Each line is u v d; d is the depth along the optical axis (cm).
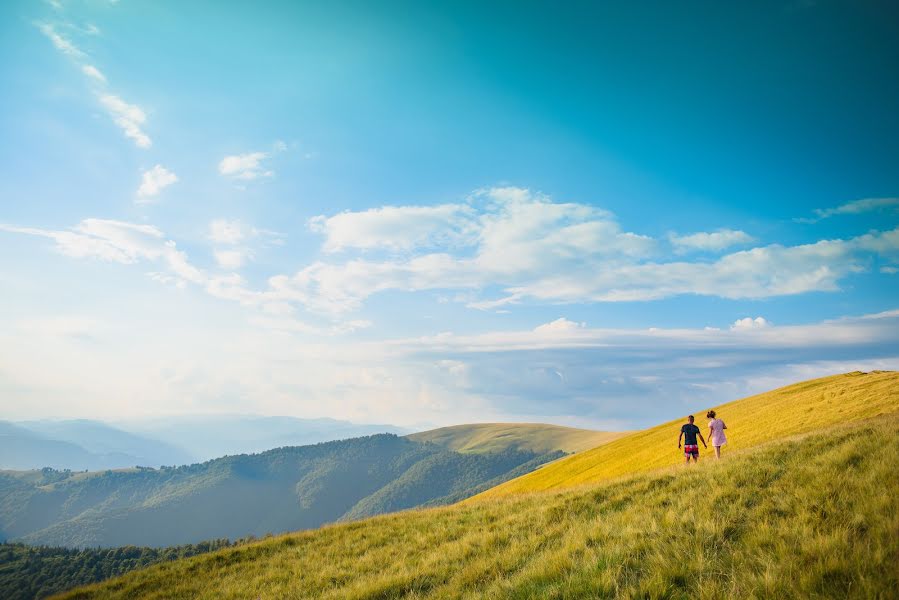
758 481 1097
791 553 637
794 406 3581
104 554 19412
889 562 546
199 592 1493
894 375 3416
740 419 4272
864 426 1564
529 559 956
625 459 4788
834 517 737
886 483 833
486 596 767
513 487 6431
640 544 811
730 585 580
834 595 519
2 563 18788
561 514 1358
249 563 1762
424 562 1181
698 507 970
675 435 4841
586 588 664
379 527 2000
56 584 16400
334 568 1431
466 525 1627
